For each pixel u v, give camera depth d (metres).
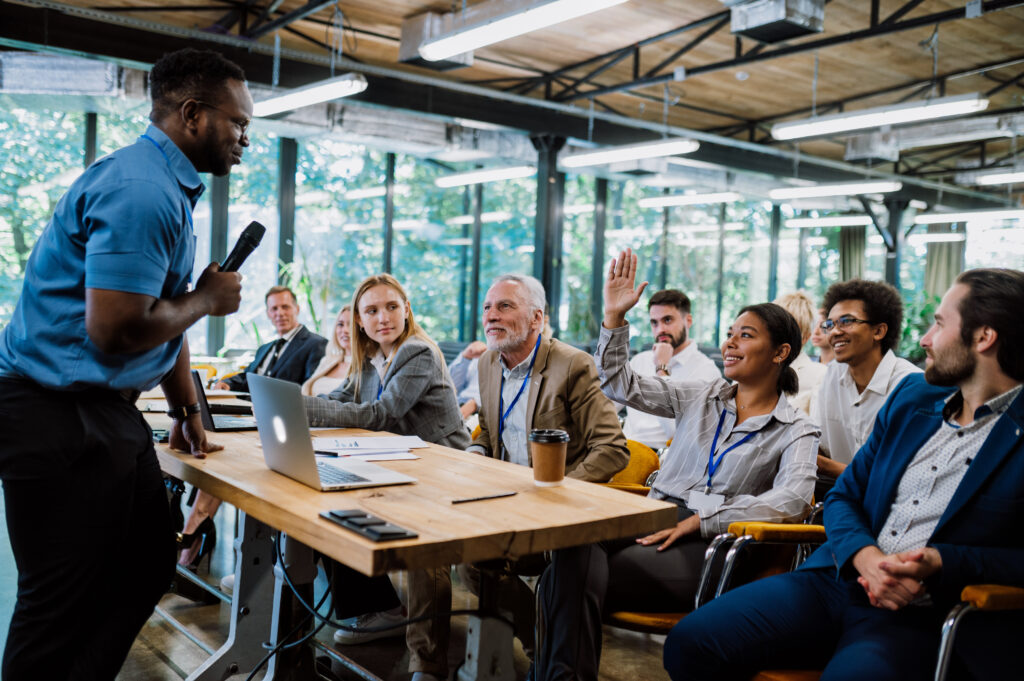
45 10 6.07
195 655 2.70
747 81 8.92
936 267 14.53
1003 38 7.34
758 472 2.35
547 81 8.87
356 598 2.16
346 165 9.76
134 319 1.53
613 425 2.58
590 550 1.84
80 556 1.65
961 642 1.56
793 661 1.82
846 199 13.54
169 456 2.04
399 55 7.29
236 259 1.87
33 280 1.64
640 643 2.97
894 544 1.80
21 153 7.93
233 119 1.78
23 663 1.65
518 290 2.63
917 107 6.30
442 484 1.79
